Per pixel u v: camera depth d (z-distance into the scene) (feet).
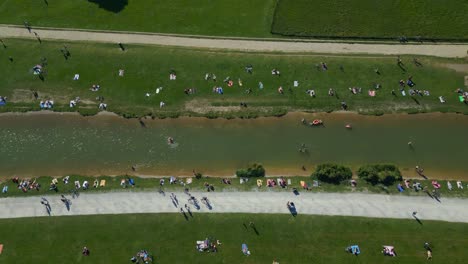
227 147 250.98
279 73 268.82
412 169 241.35
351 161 244.63
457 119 253.65
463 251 216.33
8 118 261.24
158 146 251.80
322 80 266.16
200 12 294.46
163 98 264.11
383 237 220.64
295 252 218.79
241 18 291.17
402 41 279.08
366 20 286.25
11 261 219.20
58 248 222.07
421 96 259.80
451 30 280.51
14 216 230.27
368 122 254.68
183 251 220.23
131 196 234.99
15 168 247.09
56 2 299.58
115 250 221.05
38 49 282.56
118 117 260.01
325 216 226.58
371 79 265.54
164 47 282.15
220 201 232.32
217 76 269.44
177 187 237.25
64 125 258.98
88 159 248.93
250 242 221.46
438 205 228.02
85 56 279.08
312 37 282.56
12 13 298.15
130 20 292.81
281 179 238.27
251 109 259.80
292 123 255.70
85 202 233.35
